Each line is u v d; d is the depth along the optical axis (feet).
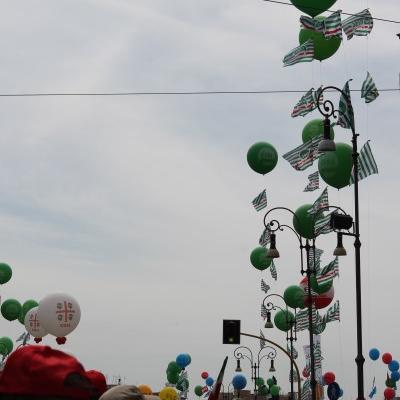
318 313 123.03
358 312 78.95
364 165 78.79
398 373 187.21
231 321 121.39
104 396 15.33
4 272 143.02
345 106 77.92
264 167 99.66
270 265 129.29
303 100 84.84
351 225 79.51
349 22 70.79
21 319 143.74
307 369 133.39
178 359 179.01
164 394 74.64
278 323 151.74
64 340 72.69
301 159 94.89
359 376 78.38
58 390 13.56
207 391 239.71
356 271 79.25
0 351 156.56
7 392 13.56
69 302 71.87
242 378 159.22
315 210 98.02
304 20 71.92
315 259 109.81
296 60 80.07
